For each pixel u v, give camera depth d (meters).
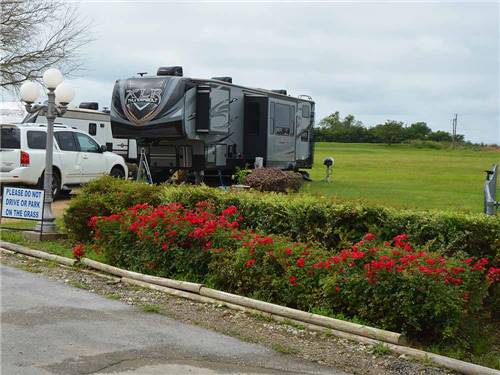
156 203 10.38
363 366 5.30
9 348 5.40
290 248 7.12
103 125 21.22
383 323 5.99
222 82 17.02
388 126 85.62
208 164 16.81
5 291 7.43
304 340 5.95
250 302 6.79
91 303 7.04
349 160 42.28
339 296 6.35
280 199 8.58
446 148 78.50
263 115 18.31
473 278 6.14
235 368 5.13
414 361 5.41
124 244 8.63
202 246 7.91
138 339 5.79
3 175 15.06
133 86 16.34
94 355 5.30
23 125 15.66
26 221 12.78
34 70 23.41
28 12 23.20
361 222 7.70
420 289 5.78
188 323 6.40
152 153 17.34
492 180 12.41
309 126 22.06
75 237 10.52
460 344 5.80
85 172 16.98
